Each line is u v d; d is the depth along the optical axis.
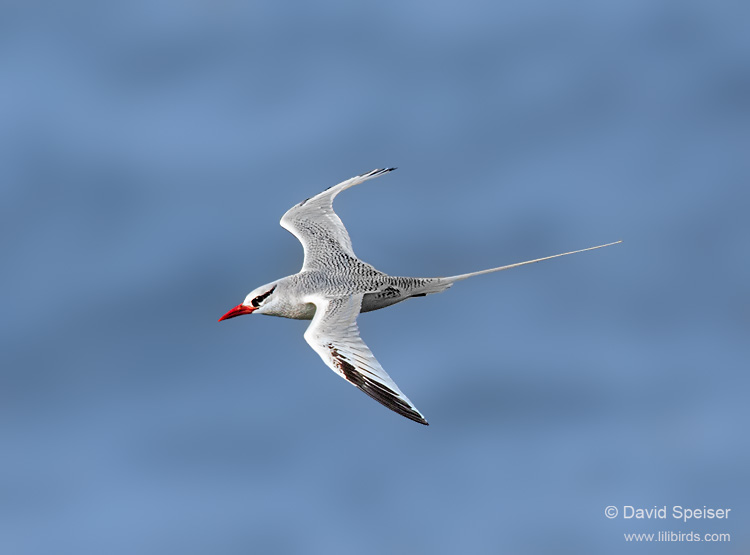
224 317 15.19
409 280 14.91
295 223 17.06
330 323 13.62
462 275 15.08
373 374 12.79
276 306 14.95
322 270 15.39
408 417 12.18
